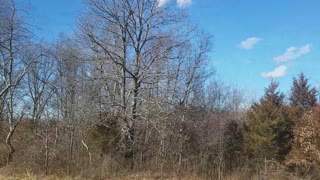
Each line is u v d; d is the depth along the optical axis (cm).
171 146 2816
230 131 2970
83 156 2805
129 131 2858
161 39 2969
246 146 2800
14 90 3622
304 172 2523
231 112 3847
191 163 2714
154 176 2577
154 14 2966
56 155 2706
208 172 2606
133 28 2958
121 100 2933
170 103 2898
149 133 2897
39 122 3344
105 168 2573
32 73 3938
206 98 4534
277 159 2666
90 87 3288
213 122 3011
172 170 2675
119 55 2934
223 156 2803
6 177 2433
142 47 2970
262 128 2748
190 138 2903
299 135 2616
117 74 2952
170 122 2862
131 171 2681
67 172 2548
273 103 2959
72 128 2978
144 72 2925
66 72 3594
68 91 3284
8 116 3384
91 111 2936
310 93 4888
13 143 3059
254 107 3000
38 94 3862
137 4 2952
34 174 2525
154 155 2831
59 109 3338
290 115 2841
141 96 2897
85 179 2433
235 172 2544
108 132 2841
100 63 2980
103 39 2938
